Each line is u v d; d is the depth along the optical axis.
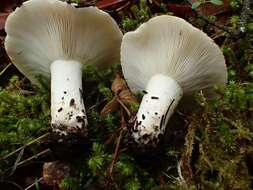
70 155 0.28
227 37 0.36
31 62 0.32
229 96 0.29
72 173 0.28
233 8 0.38
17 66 0.33
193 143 0.27
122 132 0.28
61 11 0.28
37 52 0.30
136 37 0.28
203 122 0.29
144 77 0.29
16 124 0.30
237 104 0.29
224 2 0.39
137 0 0.40
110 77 0.33
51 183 0.28
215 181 0.26
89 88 0.33
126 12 0.40
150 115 0.27
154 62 0.28
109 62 0.33
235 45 0.35
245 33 0.35
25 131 0.29
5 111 0.32
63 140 0.27
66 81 0.29
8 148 0.30
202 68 0.28
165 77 0.28
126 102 0.31
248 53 0.34
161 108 0.27
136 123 0.27
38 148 0.29
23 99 0.32
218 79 0.28
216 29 0.37
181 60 0.27
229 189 0.25
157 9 0.40
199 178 0.26
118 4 0.40
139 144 0.27
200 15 0.37
